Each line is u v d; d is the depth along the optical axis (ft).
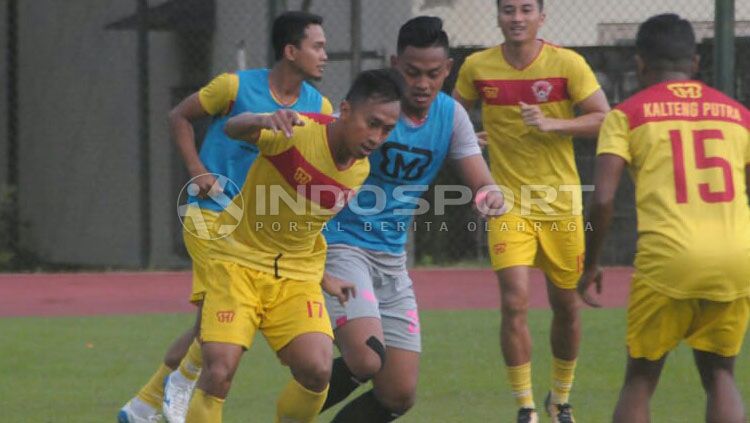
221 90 72.18
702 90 61.41
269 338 61.62
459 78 83.71
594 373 94.02
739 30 144.56
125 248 171.53
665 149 59.88
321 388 61.05
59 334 111.14
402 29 67.46
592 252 62.28
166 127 166.91
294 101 73.36
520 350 77.15
